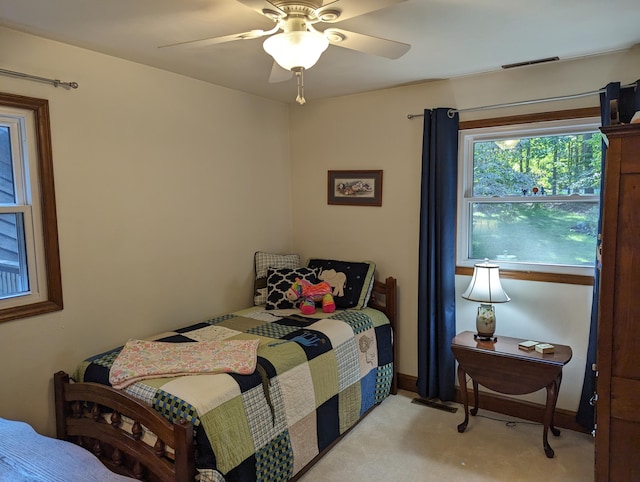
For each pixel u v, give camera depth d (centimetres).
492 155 313
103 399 203
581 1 186
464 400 284
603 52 259
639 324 174
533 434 282
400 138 339
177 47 239
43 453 133
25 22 204
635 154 169
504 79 295
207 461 178
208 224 321
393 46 185
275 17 165
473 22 209
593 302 263
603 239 177
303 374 241
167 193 290
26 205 223
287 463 224
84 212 244
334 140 372
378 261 358
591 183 280
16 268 224
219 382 201
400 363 353
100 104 249
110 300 259
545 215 297
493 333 289
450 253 314
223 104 328
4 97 209
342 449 266
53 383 233
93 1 181
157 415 182
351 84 326
